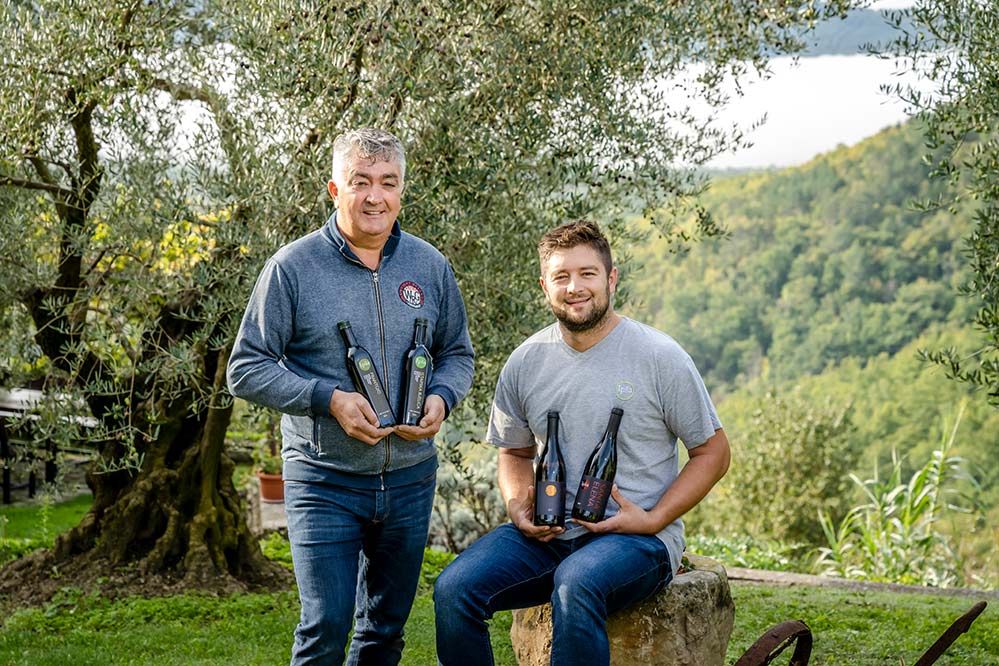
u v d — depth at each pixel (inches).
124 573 232.2
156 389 237.5
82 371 232.1
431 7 187.5
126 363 239.8
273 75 181.5
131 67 202.8
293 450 131.3
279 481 329.4
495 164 197.3
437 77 190.1
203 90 206.1
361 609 140.2
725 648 145.3
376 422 125.7
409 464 133.3
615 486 131.6
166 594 227.9
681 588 137.2
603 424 132.0
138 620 210.7
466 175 197.8
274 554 271.1
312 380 126.0
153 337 228.5
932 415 1146.0
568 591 121.6
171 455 243.8
